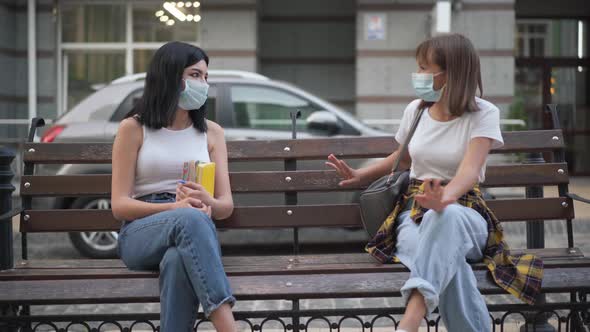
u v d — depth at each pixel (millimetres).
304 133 6984
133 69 12188
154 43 12148
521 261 3260
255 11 11930
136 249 3244
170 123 3457
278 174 3855
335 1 13438
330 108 7109
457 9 11742
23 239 3748
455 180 3176
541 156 4297
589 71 13625
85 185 3807
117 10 12156
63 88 12211
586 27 13586
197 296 3064
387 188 3447
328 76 13508
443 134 3379
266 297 3213
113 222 3750
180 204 3250
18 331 3572
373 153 3918
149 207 3268
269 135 6949
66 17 12156
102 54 12195
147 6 12125
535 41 13609
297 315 3371
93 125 6723
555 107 3975
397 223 3447
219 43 11938
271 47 13508
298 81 13523
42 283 3230
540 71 13648
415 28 11789
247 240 7922
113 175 3393
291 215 3793
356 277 3260
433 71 3336
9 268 3441
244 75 7180
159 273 3236
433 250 3096
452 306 3141
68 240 7629
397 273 3264
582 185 11734
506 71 11805
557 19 13578
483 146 3264
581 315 3514
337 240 7887
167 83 3395
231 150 3900
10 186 3574
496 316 4809
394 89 11852
